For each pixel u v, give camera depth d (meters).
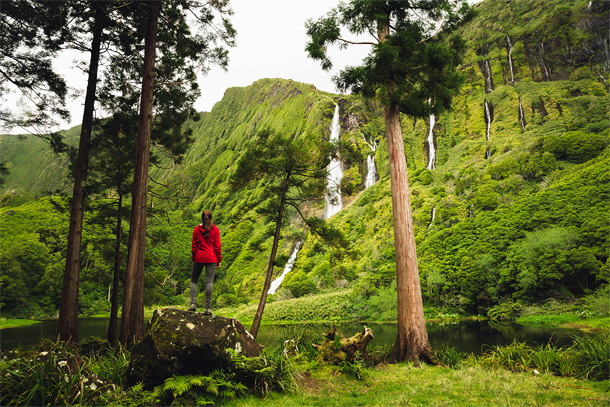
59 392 4.08
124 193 16.50
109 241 16.34
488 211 54.41
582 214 40.06
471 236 48.81
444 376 7.07
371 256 62.03
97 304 63.47
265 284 12.40
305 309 46.09
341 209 96.44
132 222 9.69
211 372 5.20
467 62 126.00
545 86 102.12
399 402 5.00
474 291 39.91
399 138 10.98
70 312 10.80
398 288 10.12
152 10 11.03
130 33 13.47
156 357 4.89
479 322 33.84
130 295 9.32
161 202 16.17
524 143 82.31
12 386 4.03
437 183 81.00
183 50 13.64
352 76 10.85
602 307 28.84
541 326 27.75
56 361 4.55
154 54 10.81
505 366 7.87
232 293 68.88
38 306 61.19
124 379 5.45
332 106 141.88
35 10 11.04
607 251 33.28
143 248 9.73
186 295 67.94
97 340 9.64
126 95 14.82
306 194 13.77
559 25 113.19
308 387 5.93
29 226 78.25
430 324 33.72
